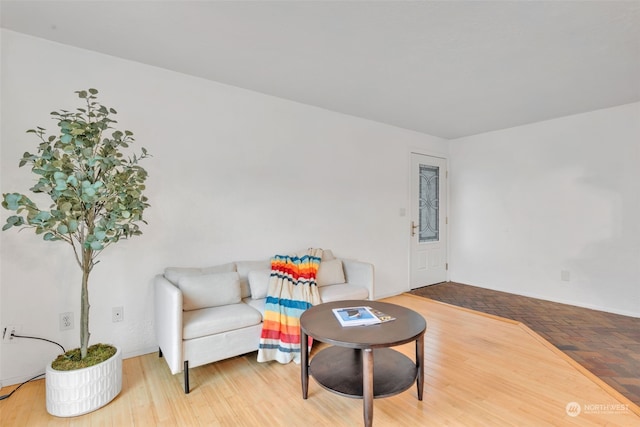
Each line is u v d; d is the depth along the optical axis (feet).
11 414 5.85
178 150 8.71
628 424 5.53
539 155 13.57
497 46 7.34
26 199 5.40
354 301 7.84
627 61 8.04
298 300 8.30
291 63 8.21
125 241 7.96
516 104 11.33
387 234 13.93
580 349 8.56
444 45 7.29
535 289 13.74
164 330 7.11
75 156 6.01
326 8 5.95
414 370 6.34
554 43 7.18
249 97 9.98
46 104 7.10
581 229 12.44
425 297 13.73
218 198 9.37
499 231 14.89
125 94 7.99
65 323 7.29
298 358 7.82
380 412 5.92
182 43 7.25
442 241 16.46
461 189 16.37
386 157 13.87
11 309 6.75
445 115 12.65
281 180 10.68
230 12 6.08
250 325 7.48
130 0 5.72
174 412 5.95
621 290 11.51
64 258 7.27
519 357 8.10
